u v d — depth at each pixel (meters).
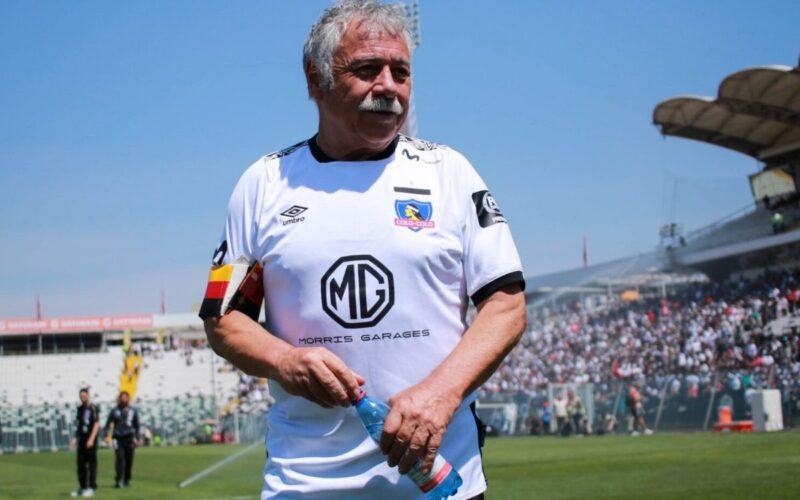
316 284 2.72
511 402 36.59
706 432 26.78
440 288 2.77
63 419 45.53
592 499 10.77
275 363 2.61
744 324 36.09
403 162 2.83
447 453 2.75
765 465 13.48
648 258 46.50
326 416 2.75
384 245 2.72
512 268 2.79
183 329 76.12
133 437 18.78
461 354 2.62
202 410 48.72
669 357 37.53
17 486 19.58
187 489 16.77
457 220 2.81
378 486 2.71
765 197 42.50
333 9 2.77
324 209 2.77
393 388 2.70
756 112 39.44
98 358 59.66
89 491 16.98
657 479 12.66
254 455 28.16
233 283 2.84
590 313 46.25
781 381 26.56
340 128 2.78
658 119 42.88
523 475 15.09
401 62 2.75
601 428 31.84
